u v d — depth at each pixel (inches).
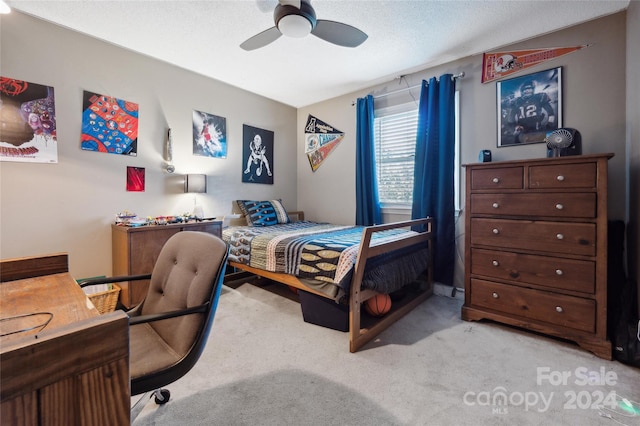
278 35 77.2
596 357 71.3
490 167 88.4
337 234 108.0
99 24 93.2
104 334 20.1
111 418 20.5
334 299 76.7
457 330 86.2
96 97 102.1
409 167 135.6
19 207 88.5
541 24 93.4
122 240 96.6
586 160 73.4
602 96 90.1
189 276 49.0
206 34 98.5
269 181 163.3
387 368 66.7
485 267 90.1
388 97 138.7
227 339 80.1
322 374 64.4
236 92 146.0
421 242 112.1
